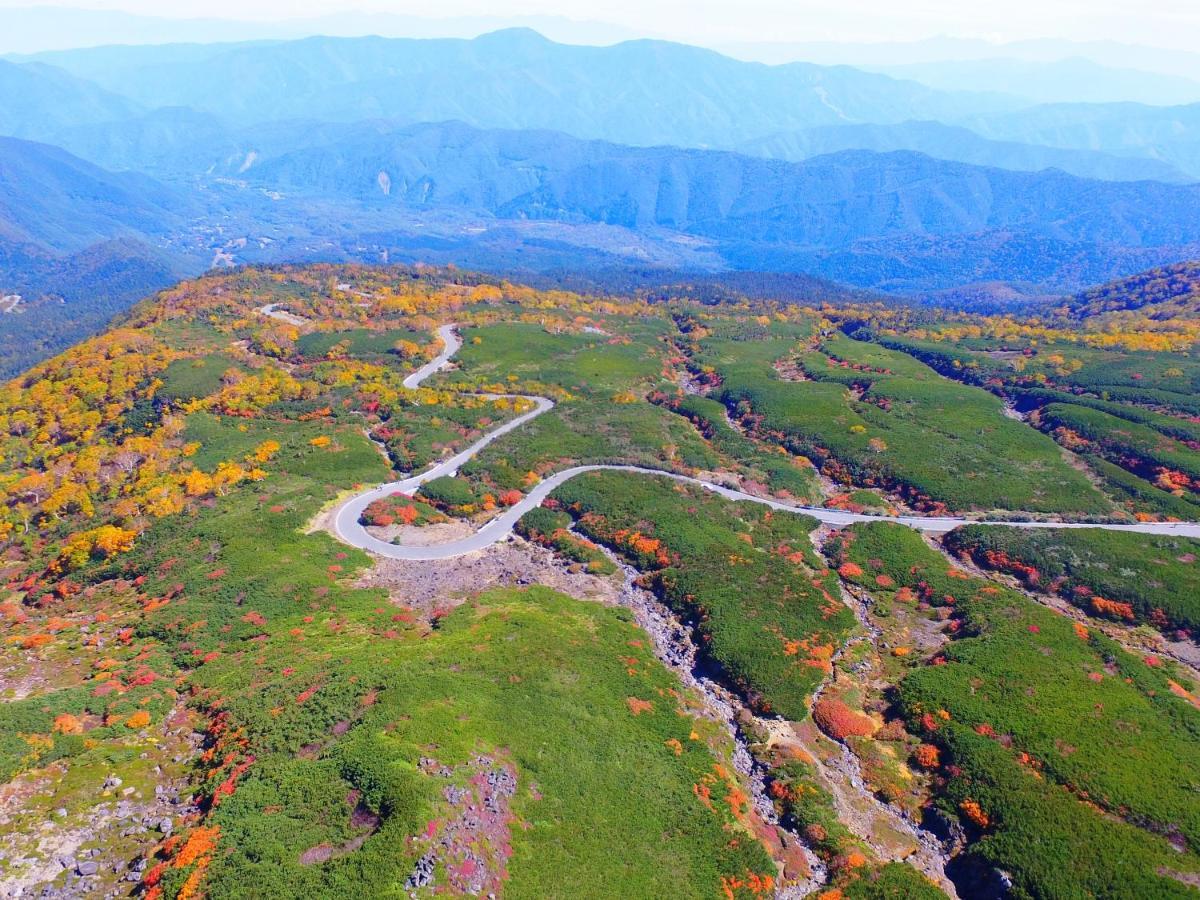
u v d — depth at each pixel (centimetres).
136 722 7012
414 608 9906
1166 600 10350
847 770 7775
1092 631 9775
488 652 8369
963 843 6875
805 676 9012
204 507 12488
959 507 13712
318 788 5847
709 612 10219
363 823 5591
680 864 6106
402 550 11681
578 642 9081
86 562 10962
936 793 7412
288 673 7762
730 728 8306
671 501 13425
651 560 11706
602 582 11219
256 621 9056
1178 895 5978
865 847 6781
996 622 9931
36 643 8712
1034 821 6738
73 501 12875
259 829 5472
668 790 6888
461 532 12456
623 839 6172
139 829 5816
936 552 12144
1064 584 11044
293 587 9850
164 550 11012
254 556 10681
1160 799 6906
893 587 11156
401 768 5950
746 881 6119
